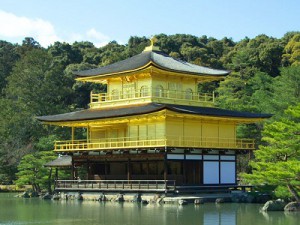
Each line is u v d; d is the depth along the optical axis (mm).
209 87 146125
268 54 159625
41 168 97875
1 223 57781
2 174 120875
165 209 67562
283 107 112438
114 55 166500
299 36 162750
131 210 67562
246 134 108500
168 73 88938
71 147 94375
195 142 83062
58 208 72688
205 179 84875
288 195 66500
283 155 67125
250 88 138250
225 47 188750
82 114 92625
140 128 87125
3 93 160875
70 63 182500
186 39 186625
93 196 86062
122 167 90062
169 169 84938
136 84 91438
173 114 80812
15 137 129125
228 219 57188
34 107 135250
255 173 66250
